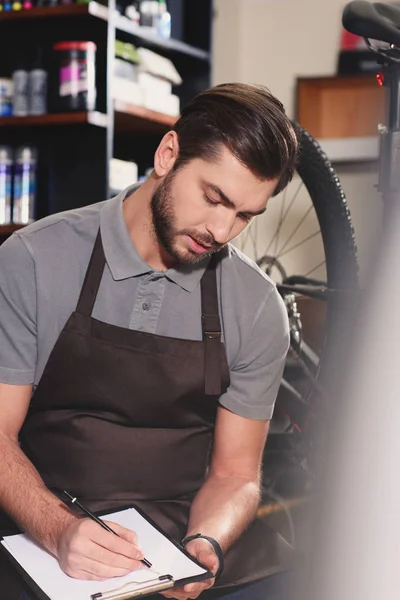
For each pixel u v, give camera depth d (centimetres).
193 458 146
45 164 277
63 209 276
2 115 272
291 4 368
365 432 150
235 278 145
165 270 138
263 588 137
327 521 151
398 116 149
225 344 144
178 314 141
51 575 114
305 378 200
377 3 157
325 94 360
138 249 138
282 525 189
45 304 136
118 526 121
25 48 280
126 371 136
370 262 155
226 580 131
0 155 273
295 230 291
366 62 352
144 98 294
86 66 258
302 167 183
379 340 150
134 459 140
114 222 138
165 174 128
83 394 138
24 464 131
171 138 127
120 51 284
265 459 202
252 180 119
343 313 177
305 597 142
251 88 127
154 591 110
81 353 135
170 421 141
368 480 148
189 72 340
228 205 120
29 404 143
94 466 138
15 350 138
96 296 138
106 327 136
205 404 143
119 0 295
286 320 150
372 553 143
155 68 299
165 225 126
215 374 140
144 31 293
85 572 113
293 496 197
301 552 143
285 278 228
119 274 137
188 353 139
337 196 181
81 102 259
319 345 215
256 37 377
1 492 128
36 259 136
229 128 119
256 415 148
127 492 141
